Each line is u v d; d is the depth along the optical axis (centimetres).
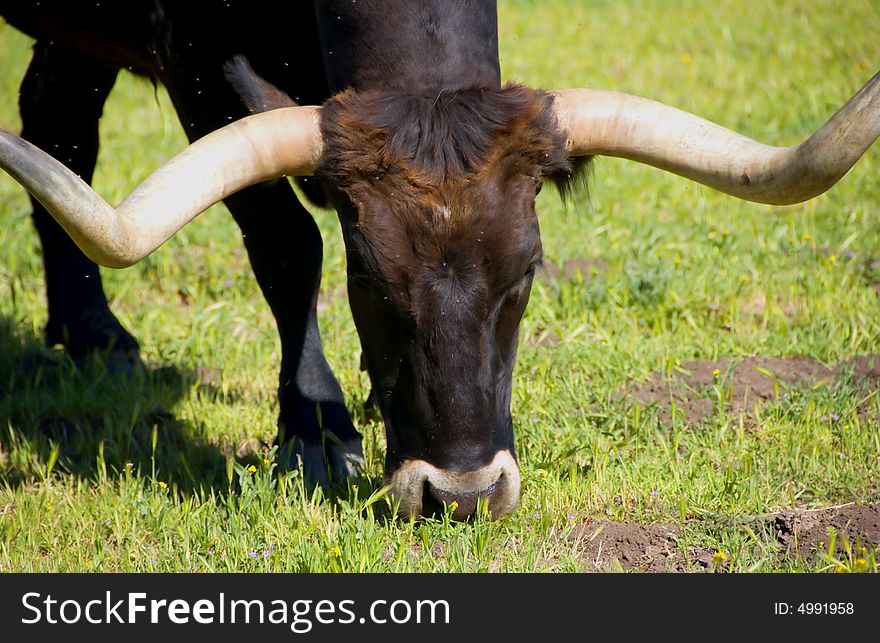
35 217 1152
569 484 834
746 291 1242
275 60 863
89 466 919
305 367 926
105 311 1159
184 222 655
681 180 1603
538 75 2194
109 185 1638
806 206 1493
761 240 1388
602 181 1603
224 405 1037
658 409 956
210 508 807
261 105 838
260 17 840
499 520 754
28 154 580
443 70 714
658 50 2419
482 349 677
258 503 798
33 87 1149
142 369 1111
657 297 1211
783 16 2675
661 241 1395
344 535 739
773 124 1812
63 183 588
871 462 866
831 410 957
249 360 1134
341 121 677
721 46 2414
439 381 675
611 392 1012
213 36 857
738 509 801
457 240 662
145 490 861
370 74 730
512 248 671
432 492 688
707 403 995
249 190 888
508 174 676
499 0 2986
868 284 1259
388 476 713
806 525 766
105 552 767
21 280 1320
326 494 842
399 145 664
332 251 1405
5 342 1188
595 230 1430
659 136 705
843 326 1138
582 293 1214
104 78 1146
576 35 2577
